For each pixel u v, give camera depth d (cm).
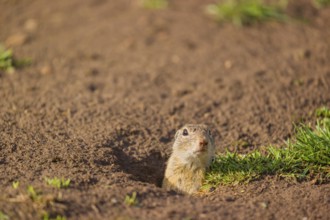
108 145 1323
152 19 2223
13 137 1281
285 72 1756
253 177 1167
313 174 1179
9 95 1595
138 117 1512
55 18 2311
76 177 1077
